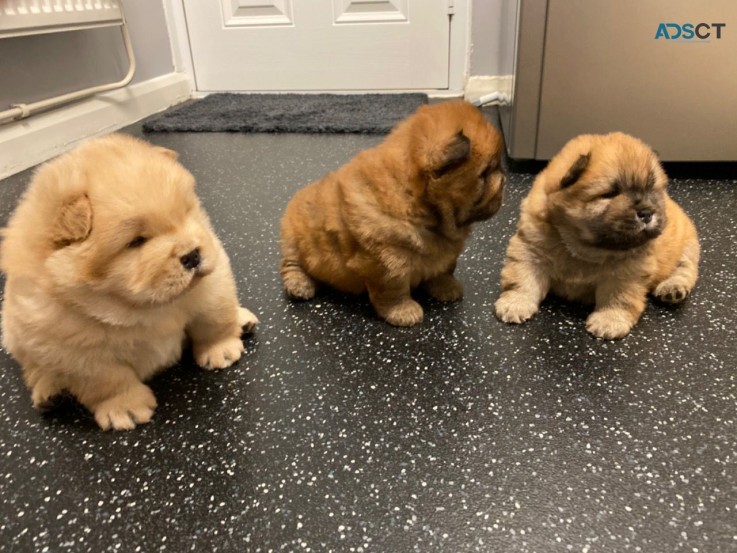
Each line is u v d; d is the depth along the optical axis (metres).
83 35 2.70
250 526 0.81
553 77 1.92
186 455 0.94
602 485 0.84
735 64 1.77
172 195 0.86
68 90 2.64
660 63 1.82
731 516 0.79
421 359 1.15
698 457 0.88
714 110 1.85
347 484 0.87
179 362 1.17
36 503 0.86
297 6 3.22
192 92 3.53
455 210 1.15
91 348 0.92
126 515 0.84
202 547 0.78
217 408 1.04
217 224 1.81
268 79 3.45
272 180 2.16
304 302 1.38
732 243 1.53
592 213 1.12
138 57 3.14
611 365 1.10
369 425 0.98
